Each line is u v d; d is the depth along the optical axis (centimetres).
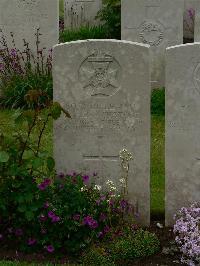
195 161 279
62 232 262
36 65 478
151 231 280
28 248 264
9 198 263
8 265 248
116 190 285
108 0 640
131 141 281
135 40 494
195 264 253
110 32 629
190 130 277
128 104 278
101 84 278
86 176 278
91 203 268
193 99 274
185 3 640
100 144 284
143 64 274
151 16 489
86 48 276
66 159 287
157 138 396
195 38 512
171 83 274
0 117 432
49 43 477
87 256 254
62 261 258
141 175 282
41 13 472
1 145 266
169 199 284
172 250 262
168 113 277
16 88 459
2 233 271
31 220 264
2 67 473
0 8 473
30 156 269
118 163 284
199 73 272
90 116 281
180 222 262
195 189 281
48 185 268
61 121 283
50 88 450
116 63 276
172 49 271
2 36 477
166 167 282
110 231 265
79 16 671
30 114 269
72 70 278
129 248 257
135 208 285
